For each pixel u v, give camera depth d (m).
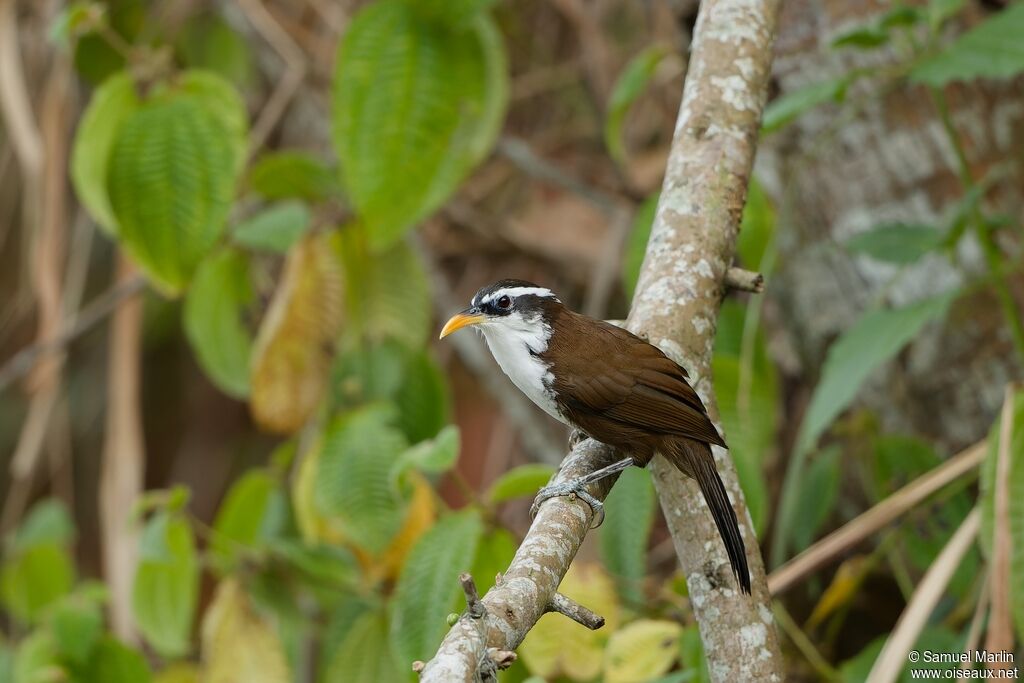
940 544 10.22
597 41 15.16
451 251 15.41
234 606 10.45
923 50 8.95
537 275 15.38
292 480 12.28
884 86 10.00
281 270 14.69
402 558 10.40
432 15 10.42
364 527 9.90
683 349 7.59
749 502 9.37
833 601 10.48
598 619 5.98
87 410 17.80
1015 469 7.48
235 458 18.06
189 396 18.25
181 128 10.60
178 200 10.71
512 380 8.31
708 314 7.66
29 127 13.60
